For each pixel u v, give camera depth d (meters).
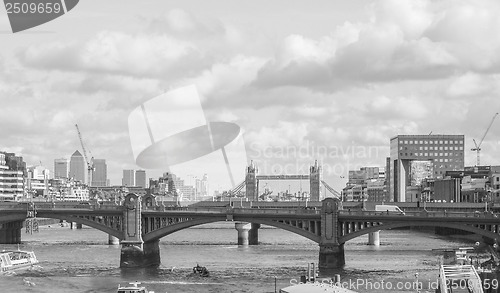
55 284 187.50
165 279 194.25
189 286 181.00
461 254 189.38
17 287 183.75
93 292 175.12
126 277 199.50
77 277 199.88
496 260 169.38
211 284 183.88
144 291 165.12
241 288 176.88
